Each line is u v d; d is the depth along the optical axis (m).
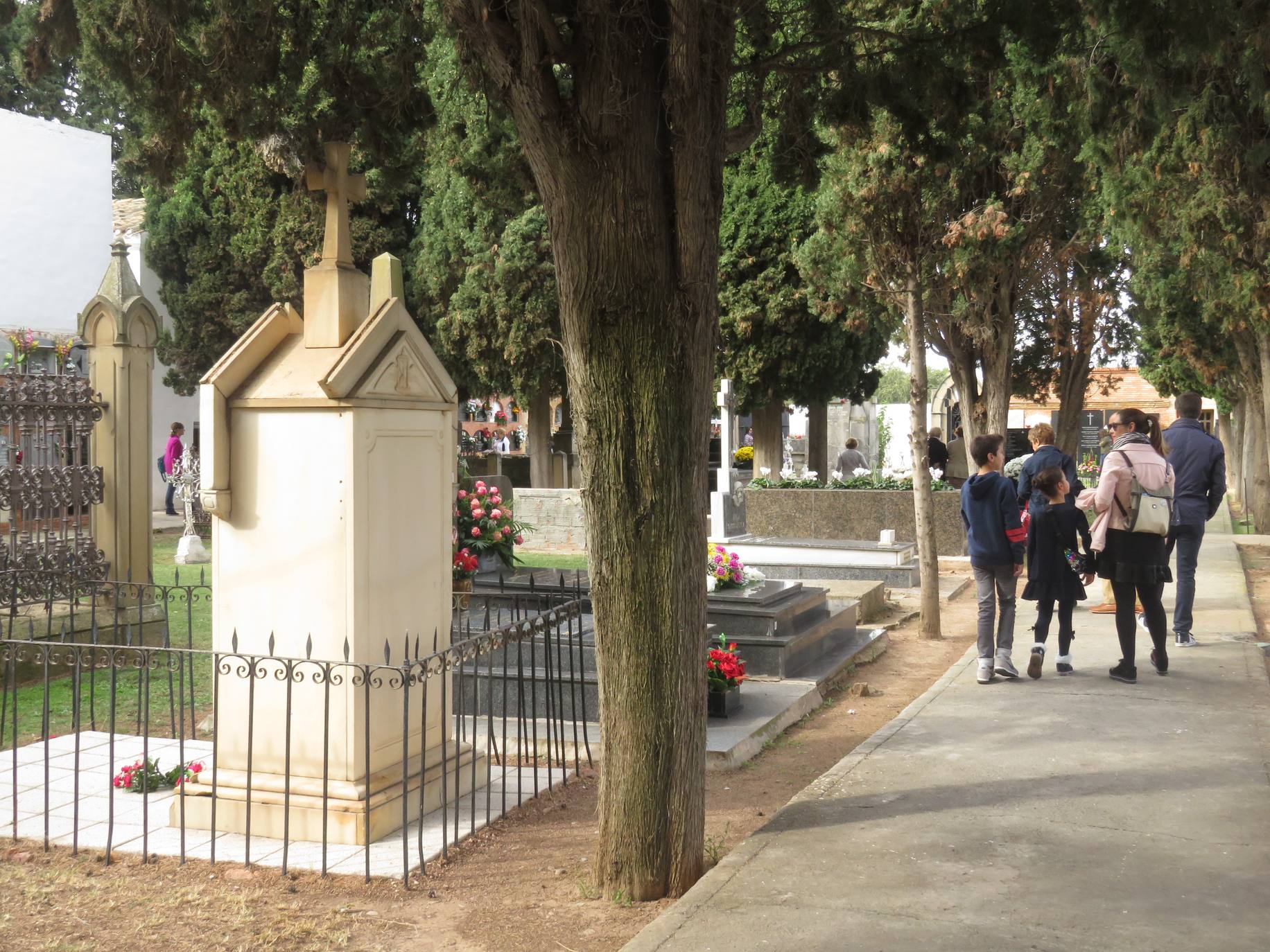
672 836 4.57
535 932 4.27
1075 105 7.05
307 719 5.40
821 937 3.77
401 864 5.01
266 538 5.45
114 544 10.27
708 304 4.49
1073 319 23.28
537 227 22.00
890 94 6.61
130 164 7.68
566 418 31.73
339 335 5.52
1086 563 8.30
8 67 25.77
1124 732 6.55
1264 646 9.27
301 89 7.46
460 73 6.12
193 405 28.05
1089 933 3.77
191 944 4.20
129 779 6.21
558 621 6.20
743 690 8.58
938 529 18.12
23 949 4.15
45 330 20.05
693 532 4.55
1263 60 8.66
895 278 11.91
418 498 5.79
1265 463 22.17
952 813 5.11
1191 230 12.81
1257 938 3.72
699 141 4.31
